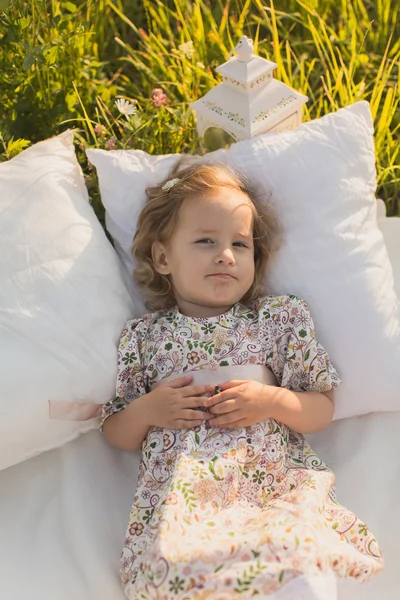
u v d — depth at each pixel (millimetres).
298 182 1664
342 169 1677
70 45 2166
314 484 1383
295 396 1525
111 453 1609
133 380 1564
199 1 2246
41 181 1604
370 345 1603
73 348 1489
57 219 1584
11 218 1542
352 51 2188
